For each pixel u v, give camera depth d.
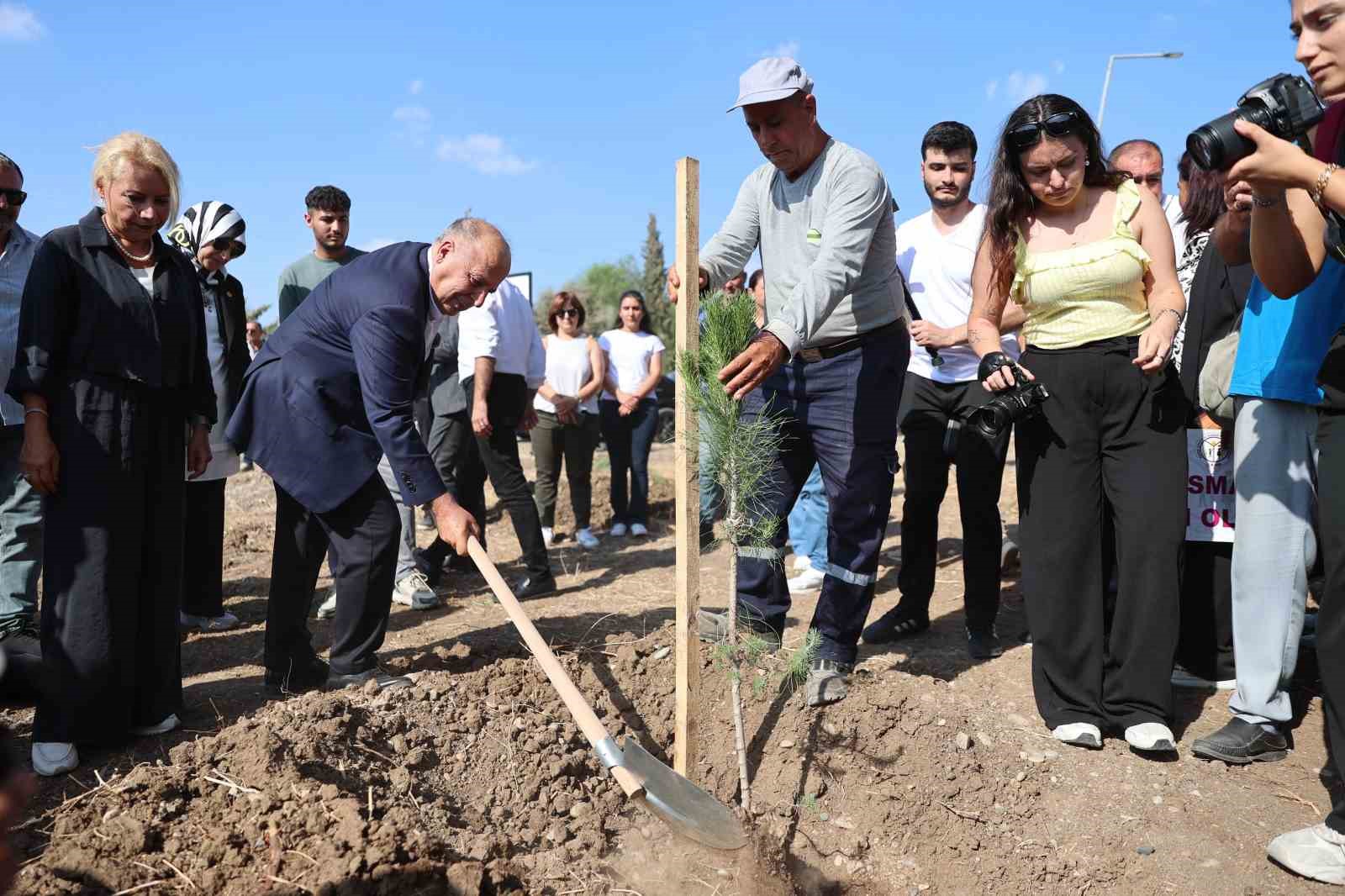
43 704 2.94
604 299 62.69
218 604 4.78
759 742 3.43
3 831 1.27
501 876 2.57
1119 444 3.38
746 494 3.16
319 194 5.11
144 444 3.07
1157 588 3.32
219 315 4.69
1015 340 4.69
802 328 3.03
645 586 5.57
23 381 2.87
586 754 3.29
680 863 2.92
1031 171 3.30
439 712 3.28
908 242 4.74
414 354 3.25
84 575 2.94
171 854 2.46
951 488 8.48
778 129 3.26
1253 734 3.31
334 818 2.56
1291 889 2.76
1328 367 2.67
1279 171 2.37
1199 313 3.62
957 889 2.95
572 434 7.00
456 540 3.10
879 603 5.11
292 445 3.31
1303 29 2.40
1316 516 3.31
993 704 3.71
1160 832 3.01
